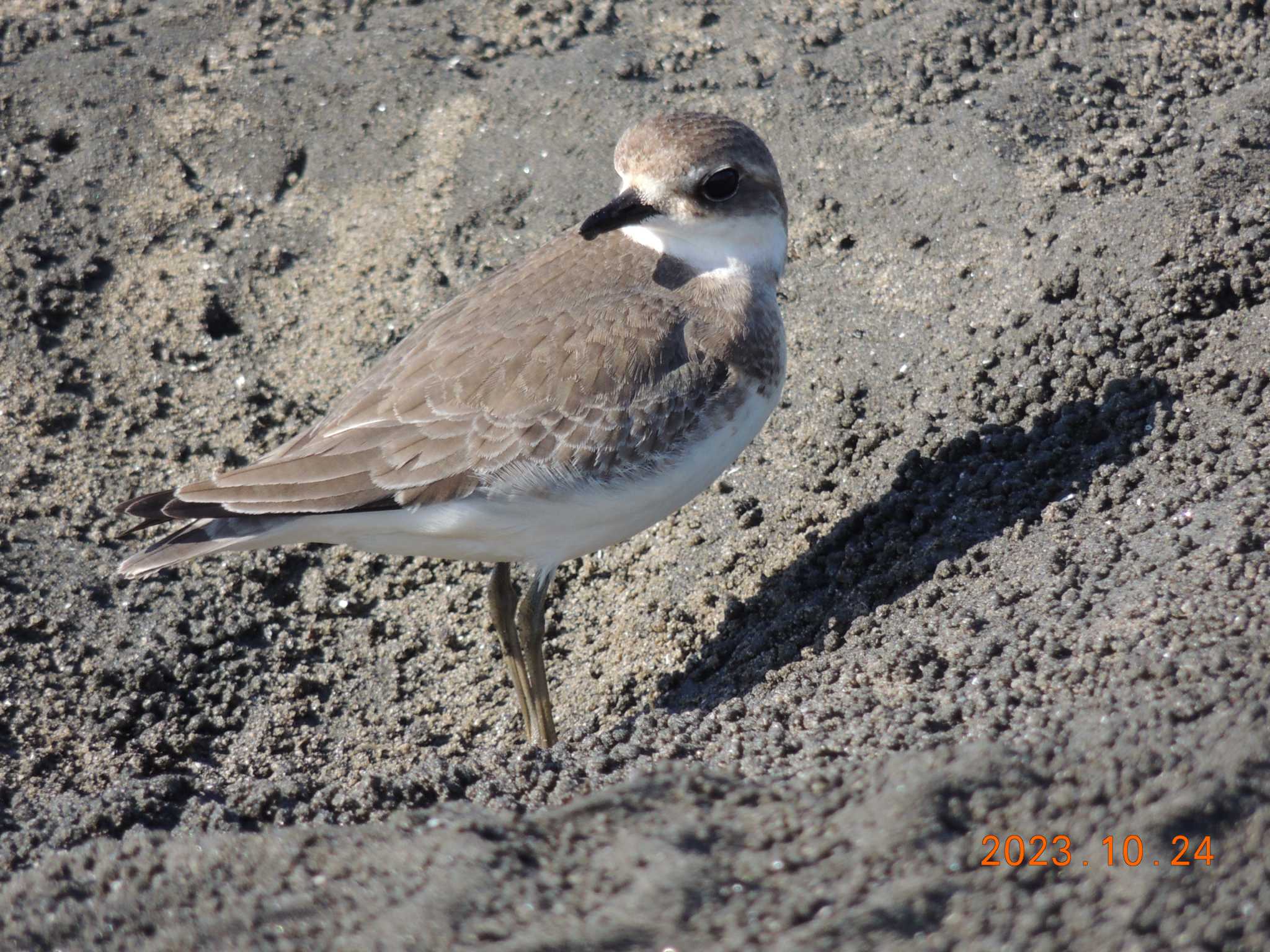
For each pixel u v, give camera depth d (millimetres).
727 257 10039
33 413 12039
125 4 15305
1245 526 8766
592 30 14727
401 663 10891
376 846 7227
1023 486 10195
